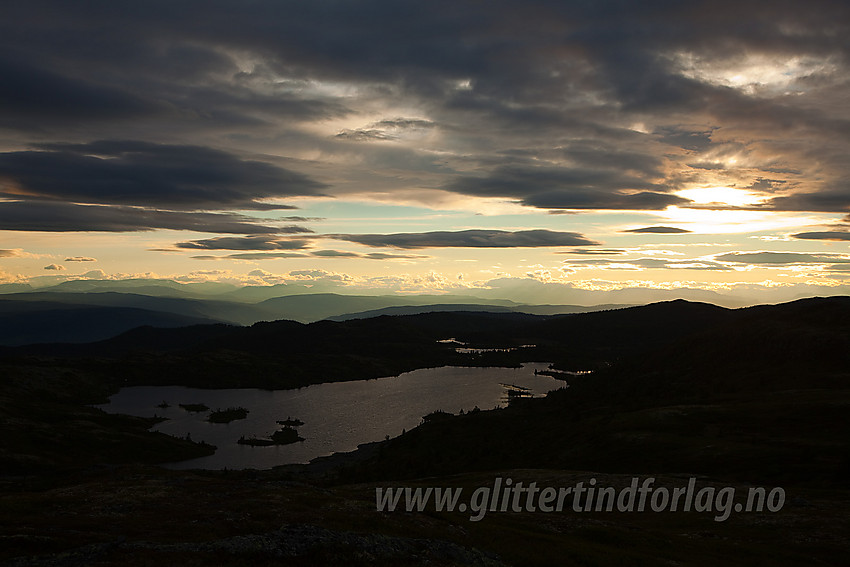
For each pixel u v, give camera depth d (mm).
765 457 87062
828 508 59719
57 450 172500
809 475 77062
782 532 53594
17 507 44344
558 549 43688
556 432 149875
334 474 140125
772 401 125062
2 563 28625
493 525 52188
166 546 32719
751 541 52000
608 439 118250
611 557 43000
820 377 149375
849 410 105188
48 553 30906
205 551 32125
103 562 28953
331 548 34875
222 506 47375
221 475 118938
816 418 104812
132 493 52312
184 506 47000
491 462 136000
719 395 153625
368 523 44406
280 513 45500
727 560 46125
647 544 49594
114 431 198375
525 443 149625
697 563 44188
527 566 39188
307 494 55469
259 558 32031
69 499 48812
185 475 81812
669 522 60812
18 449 165500
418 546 38594
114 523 39562
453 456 147625
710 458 91875
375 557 34906
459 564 36188
